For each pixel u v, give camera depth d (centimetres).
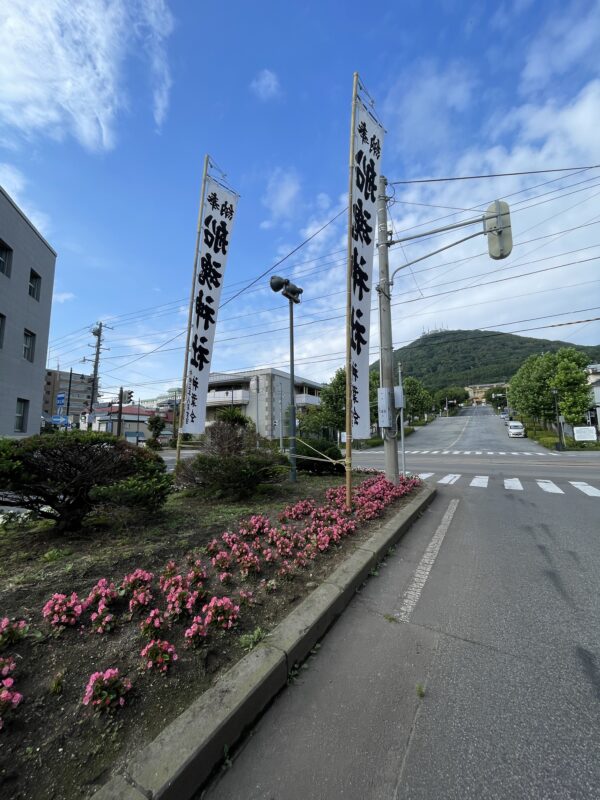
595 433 2848
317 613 284
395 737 190
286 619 273
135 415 4781
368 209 652
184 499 687
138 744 170
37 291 1753
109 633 247
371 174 656
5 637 223
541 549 494
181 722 177
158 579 326
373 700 216
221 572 347
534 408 3869
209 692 197
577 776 169
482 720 201
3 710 174
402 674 240
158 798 146
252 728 196
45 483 423
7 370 1528
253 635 250
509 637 284
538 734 192
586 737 190
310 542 429
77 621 255
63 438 420
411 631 291
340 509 587
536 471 1402
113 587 288
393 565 430
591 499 854
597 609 328
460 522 640
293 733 193
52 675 208
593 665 250
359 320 637
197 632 237
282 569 348
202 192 820
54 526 463
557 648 270
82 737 171
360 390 635
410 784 165
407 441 3975
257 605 295
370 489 725
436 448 3055
